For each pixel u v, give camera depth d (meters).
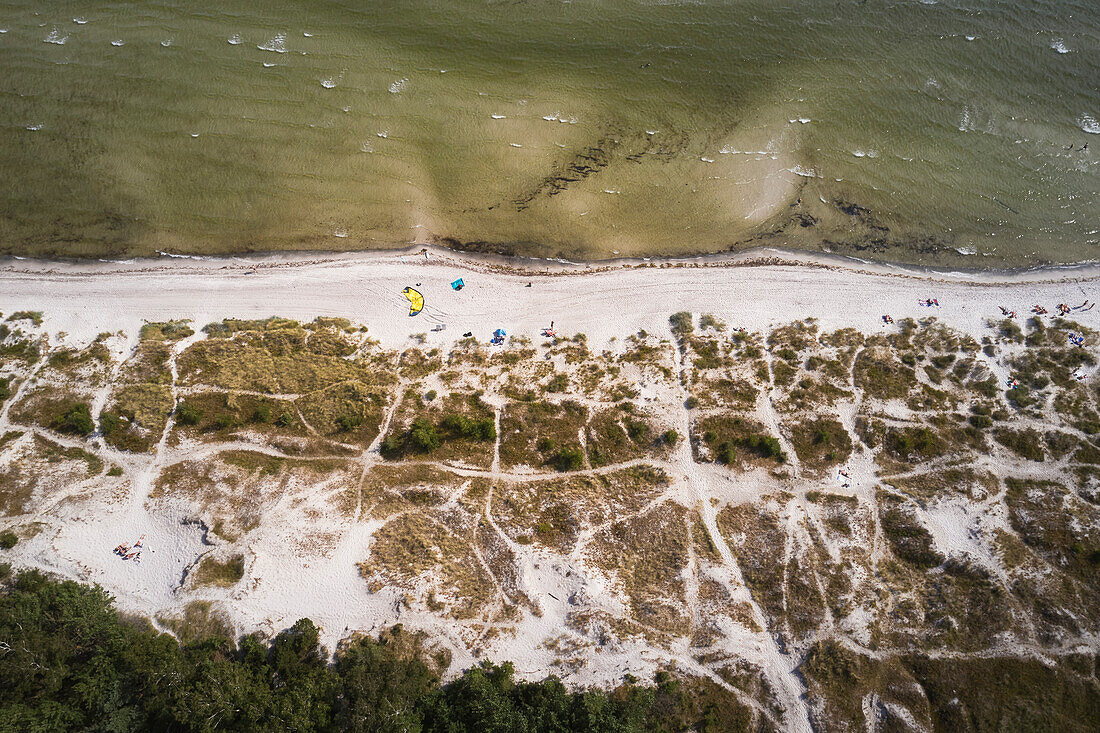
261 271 75.50
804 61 92.25
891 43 93.50
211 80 87.81
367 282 75.06
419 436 62.09
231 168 81.31
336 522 58.09
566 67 91.31
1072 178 83.12
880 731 50.12
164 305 72.69
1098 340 69.75
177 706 45.44
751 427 64.75
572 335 71.69
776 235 79.25
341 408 65.38
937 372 68.00
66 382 66.25
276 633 52.38
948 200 81.62
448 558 56.97
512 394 67.19
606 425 64.94
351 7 95.56
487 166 83.00
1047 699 50.47
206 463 61.34
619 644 53.16
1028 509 59.31
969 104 88.81
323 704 47.53
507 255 77.31
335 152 83.06
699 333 71.56
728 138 86.00
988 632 53.22
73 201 78.56
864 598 55.19
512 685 50.59
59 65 88.25
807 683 51.91
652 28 94.94
